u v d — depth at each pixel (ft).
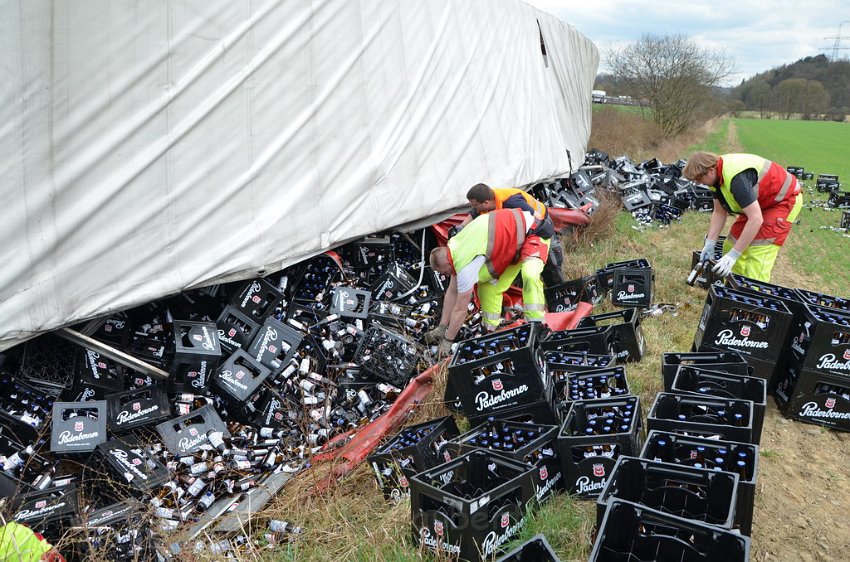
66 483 13.00
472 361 14.89
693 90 107.24
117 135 14.88
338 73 21.03
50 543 11.76
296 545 12.76
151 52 15.48
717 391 15.83
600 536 9.34
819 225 50.57
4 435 14.02
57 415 13.92
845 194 59.11
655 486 11.48
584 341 19.71
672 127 109.40
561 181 44.98
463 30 29.81
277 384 17.29
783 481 15.31
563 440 13.28
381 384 18.16
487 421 14.71
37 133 13.55
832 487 15.15
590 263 33.19
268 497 14.20
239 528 13.20
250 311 18.16
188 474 14.32
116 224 14.96
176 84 16.05
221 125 17.19
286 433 16.62
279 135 18.89
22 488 12.73
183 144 16.28
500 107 32.45
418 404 17.31
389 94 23.61
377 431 16.53
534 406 15.02
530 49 39.27
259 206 18.30
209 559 11.94
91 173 14.49
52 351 15.21
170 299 17.89
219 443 15.01
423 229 25.82
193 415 15.43
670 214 46.42
